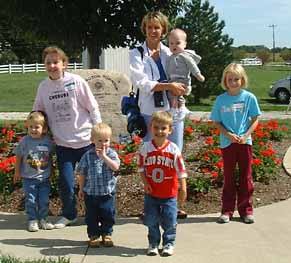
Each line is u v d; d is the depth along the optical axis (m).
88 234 5.60
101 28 12.63
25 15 12.30
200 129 12.23
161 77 6.22
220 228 6.11
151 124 5.41
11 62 70.69
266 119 17.41
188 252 5.35
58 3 12.23
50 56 6.12
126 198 7.10
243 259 5.15
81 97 6.24
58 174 6.78
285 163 9.00
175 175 5.35
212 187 7.40
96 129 5.57
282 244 5.57
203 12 24.52
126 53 19.22
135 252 5.37
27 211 6.16
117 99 10.64
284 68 74.44
